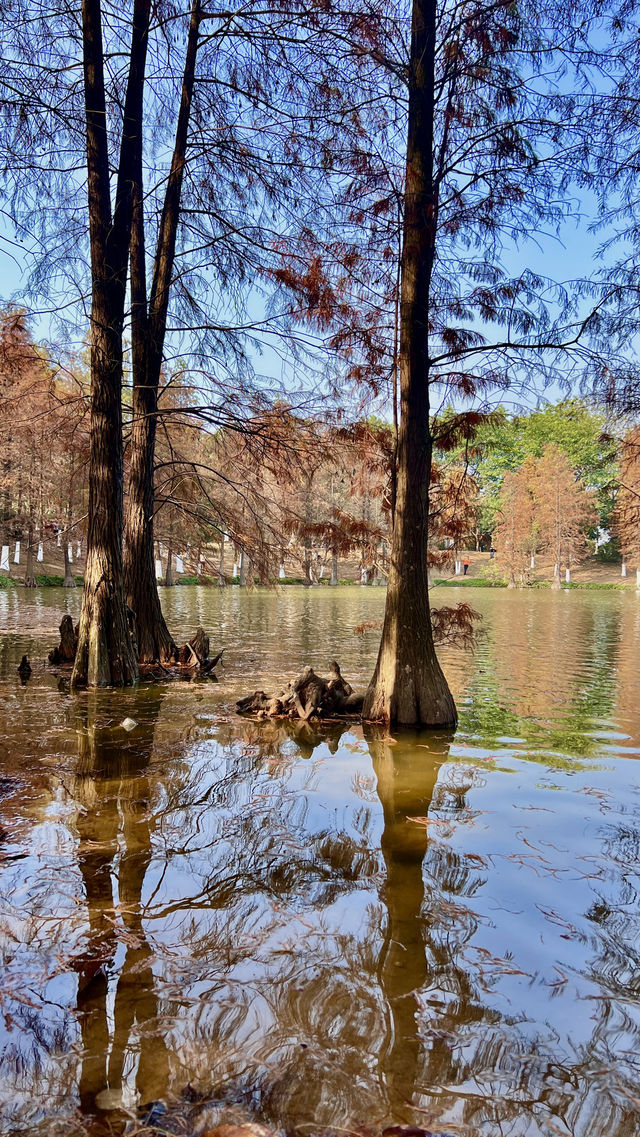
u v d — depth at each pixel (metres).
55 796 4.11
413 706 6.48
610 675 10.06
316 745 5.65
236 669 9.87
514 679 9.66
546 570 68.06
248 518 11.01
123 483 9.52
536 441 59.66
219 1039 1.94
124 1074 1.79
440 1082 1.78
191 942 2.46
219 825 3.68
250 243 9.84
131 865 3.13
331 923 2.62
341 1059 1.86
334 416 8.62
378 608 23.95
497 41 6.84
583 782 4.63
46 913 2.66
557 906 2.80
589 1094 1.75
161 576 44.66
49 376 10.50
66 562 34.38
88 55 8.21
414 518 6.68
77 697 7.59
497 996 2.16
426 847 3.42
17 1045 1.91
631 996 2.19
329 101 8.87
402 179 7.46
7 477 26.56
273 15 9.02
